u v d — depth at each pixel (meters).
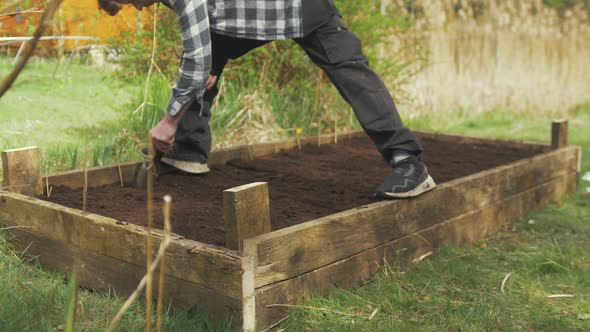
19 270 2.50
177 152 3.29
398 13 5.95
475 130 6.65
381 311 2.36
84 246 2.45
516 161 3.73
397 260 2.75
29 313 2.05
